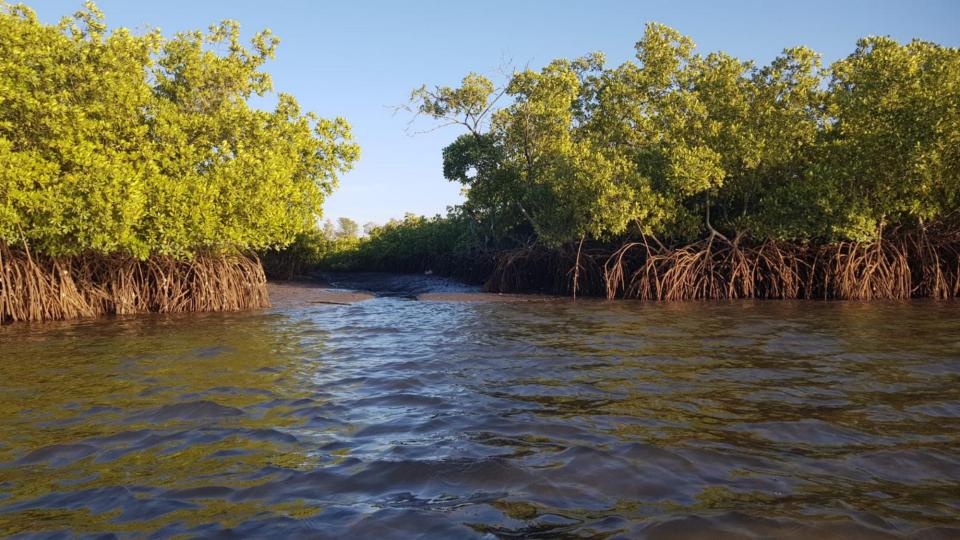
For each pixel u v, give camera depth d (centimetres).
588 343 1302
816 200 2266
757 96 2478
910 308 2017
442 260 4809
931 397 792
